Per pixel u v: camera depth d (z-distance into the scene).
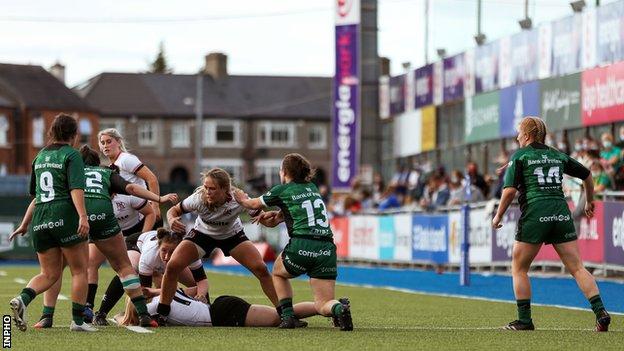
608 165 42.12
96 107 164.88
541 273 42.56
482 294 36.19
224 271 58.12
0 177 107.12
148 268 24.00
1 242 71.44
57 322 24.02
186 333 21.34
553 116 50.00
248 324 23.00
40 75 157.88
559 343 19.94
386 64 100.25
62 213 20.92
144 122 166.50
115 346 18.88
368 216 58.66
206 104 170.00
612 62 45.25
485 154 56.56
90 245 24.02
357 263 60.56
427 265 51.66
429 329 23.08
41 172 21.03
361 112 64.69
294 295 35.66
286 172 22.56
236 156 170.88
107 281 44.41
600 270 39.34
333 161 64.06
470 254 47.44
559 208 22.45
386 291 38.22
